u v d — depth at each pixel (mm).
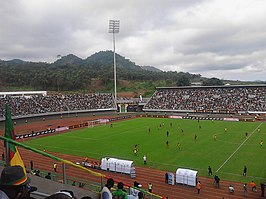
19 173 3982
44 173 33156
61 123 86750
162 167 40000
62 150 51188
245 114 93562
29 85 167375
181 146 52219
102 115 106500
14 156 8688
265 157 43531
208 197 29828
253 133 63531
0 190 3789
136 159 44312
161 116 98938
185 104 107812
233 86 108375
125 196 8086
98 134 67188
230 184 32906
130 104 117125
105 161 38875
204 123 81125
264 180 33656
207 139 57969
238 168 38406
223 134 63094
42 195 7137
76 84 172750
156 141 57188
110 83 187500
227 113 96500
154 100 115688
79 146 54312
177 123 82438
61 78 170250
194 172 32750
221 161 41938
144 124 81938
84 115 105562
